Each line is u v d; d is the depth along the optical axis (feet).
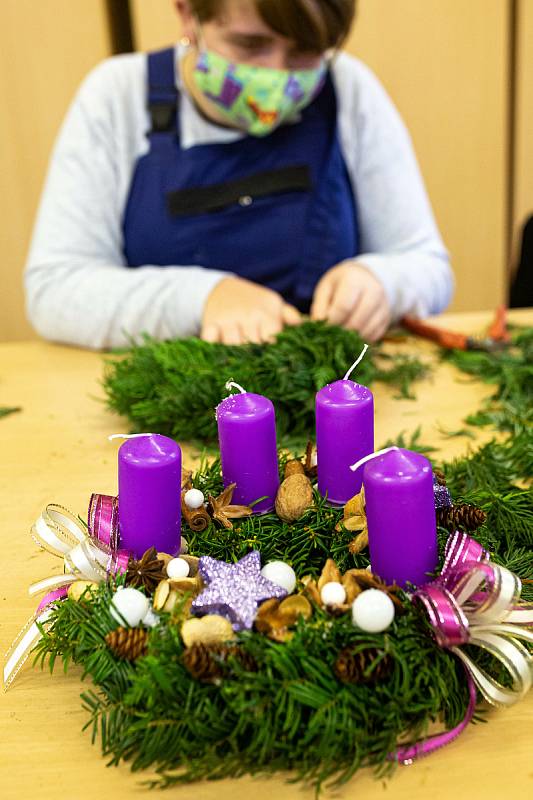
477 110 8.30
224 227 5.32
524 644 2.46
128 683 2.34
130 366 3.76
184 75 5.31
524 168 8.62
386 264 4.78
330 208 5.36
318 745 2.22
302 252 5.37
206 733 2.22
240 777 2.24
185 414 3.46
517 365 3.91
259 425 2.69
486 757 2.27
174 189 5.32
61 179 5.33
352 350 3.66
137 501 2.51
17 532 3.03
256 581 2.40
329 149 5.38
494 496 2.82
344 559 2.59
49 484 3.28
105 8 7.61
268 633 2.34
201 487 2.85
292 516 2.71
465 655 2.33
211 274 4.65
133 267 5.57
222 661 2.26
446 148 8.43
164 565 2.51
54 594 2.56
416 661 2.28
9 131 7.88
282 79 4.69
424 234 5.49
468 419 3.54
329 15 4.41
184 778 2.21
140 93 5.41
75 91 7.82
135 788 2.23
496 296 9.05
